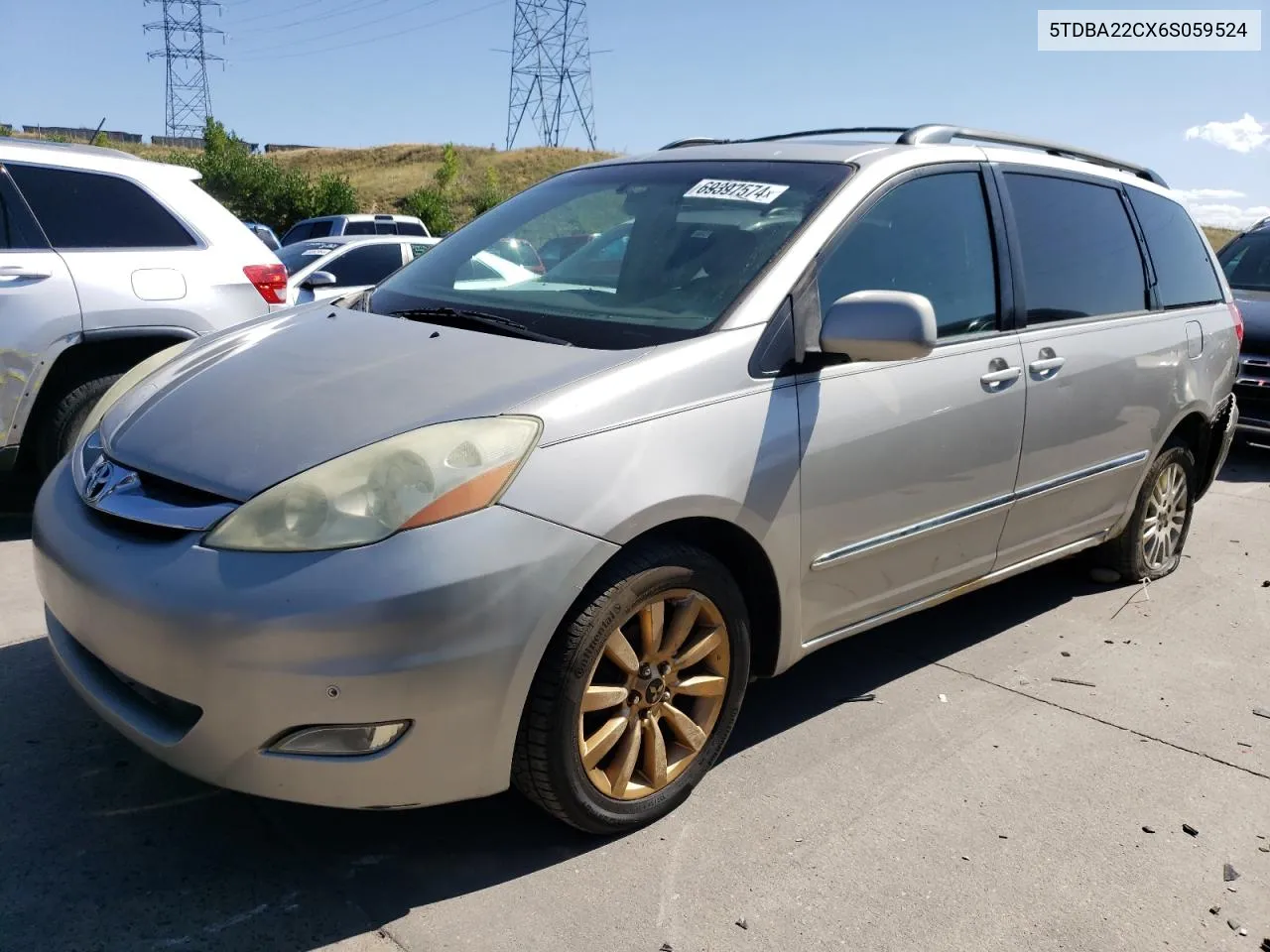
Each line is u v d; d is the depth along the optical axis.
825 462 2.91
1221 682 3.90
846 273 3.09
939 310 3.35
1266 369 7.54
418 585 2.18
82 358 5.09
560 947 2.32
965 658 4.00
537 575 2.31
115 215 5.14
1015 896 2.59
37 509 2.75
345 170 74.25
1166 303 4.54
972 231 3.56
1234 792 3.13
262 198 42.78
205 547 2.25
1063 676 3.88
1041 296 3.77
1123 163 4.64
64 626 2.53
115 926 2.30
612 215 3.46
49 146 5.07
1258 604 4.75
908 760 3.21
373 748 2.25
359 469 2.29
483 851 2.64
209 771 2.31
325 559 2.19
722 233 3.14
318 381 2.71
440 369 2.67
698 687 2.80
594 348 2.77
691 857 2.66
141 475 2.51
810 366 2.90
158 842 2.61
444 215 47.50
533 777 2.51
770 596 2.93
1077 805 3.01
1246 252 8.77
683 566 2.63
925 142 3.57
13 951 2.21
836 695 3.63
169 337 5.20
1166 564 5.00
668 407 2.59
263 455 2.40
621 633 2.58
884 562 3.25
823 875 2.62
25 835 2.60
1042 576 4.99
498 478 2.31
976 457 3.42
